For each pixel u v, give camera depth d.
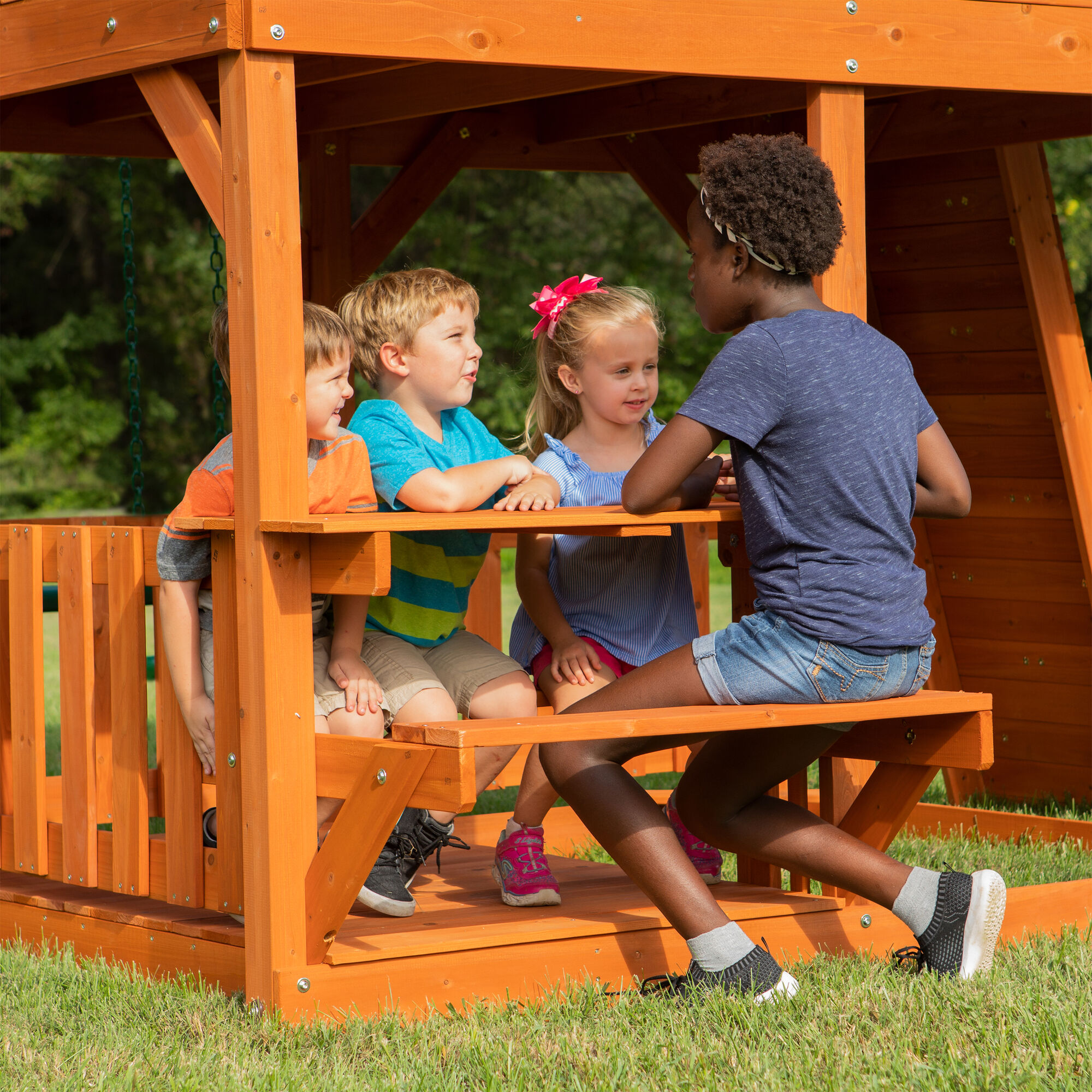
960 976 6.91
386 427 7.64
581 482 8.18
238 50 6.46
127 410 48.00
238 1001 6.94
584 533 6.99
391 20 6.60
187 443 48.84
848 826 7.81
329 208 12.27
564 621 8.09
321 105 11.50
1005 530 12.52
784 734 7.20
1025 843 11.33
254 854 6.71
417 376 7.81
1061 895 8.34
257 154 6.48
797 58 7.50
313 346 7.14
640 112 12.27
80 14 7.24
